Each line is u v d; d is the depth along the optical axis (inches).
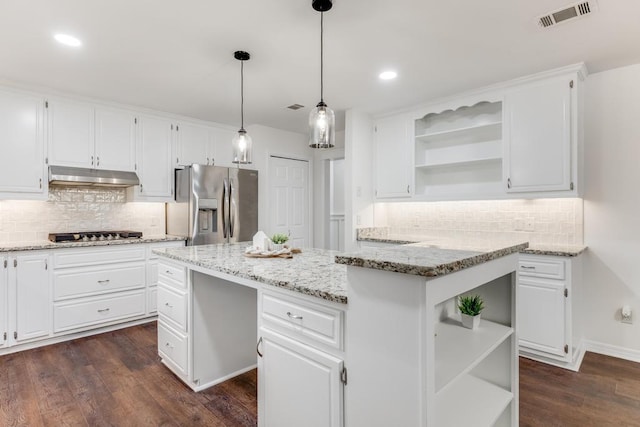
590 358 111.2
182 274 93.3
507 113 122.8
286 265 77.7
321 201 208.8
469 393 64.4
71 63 105.6
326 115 80.4
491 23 84.3
